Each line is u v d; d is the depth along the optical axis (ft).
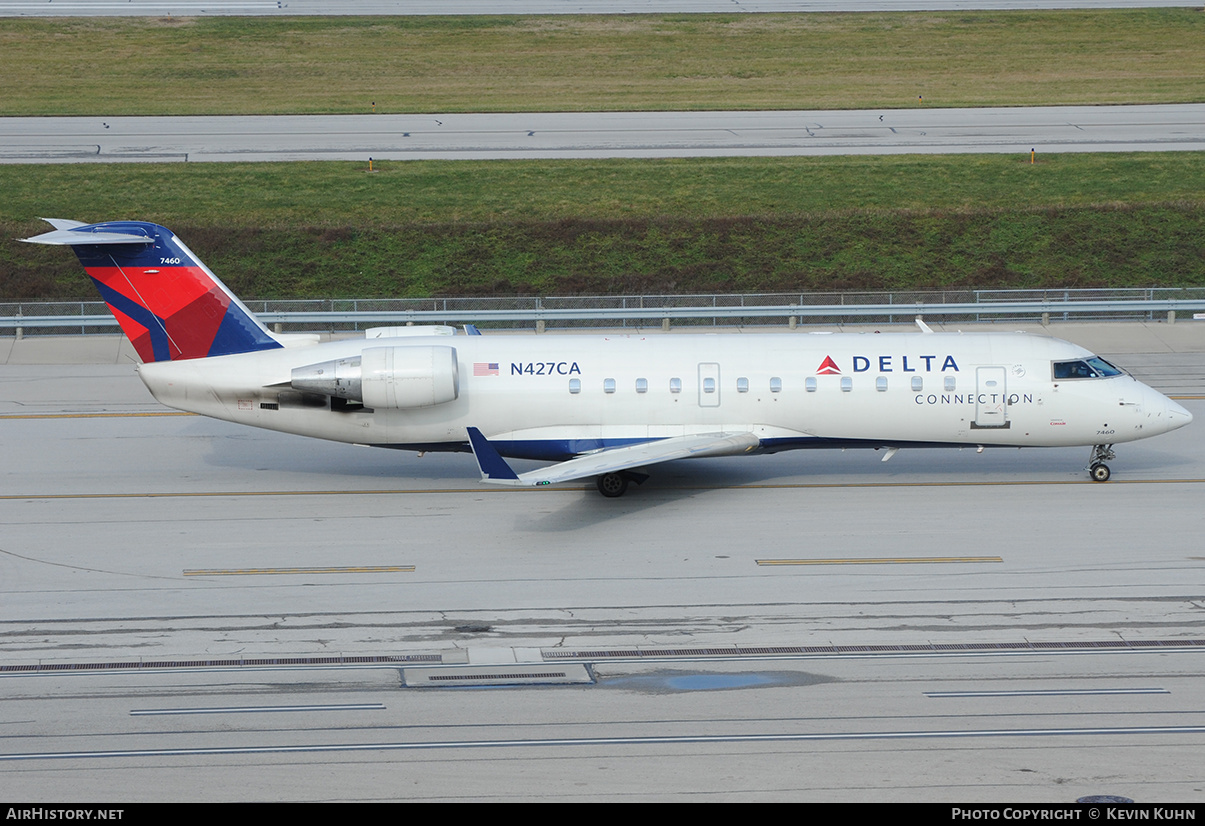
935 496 402.93
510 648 280.92
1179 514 378.53
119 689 258.78
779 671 266.98
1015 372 400.88
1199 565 331.57
